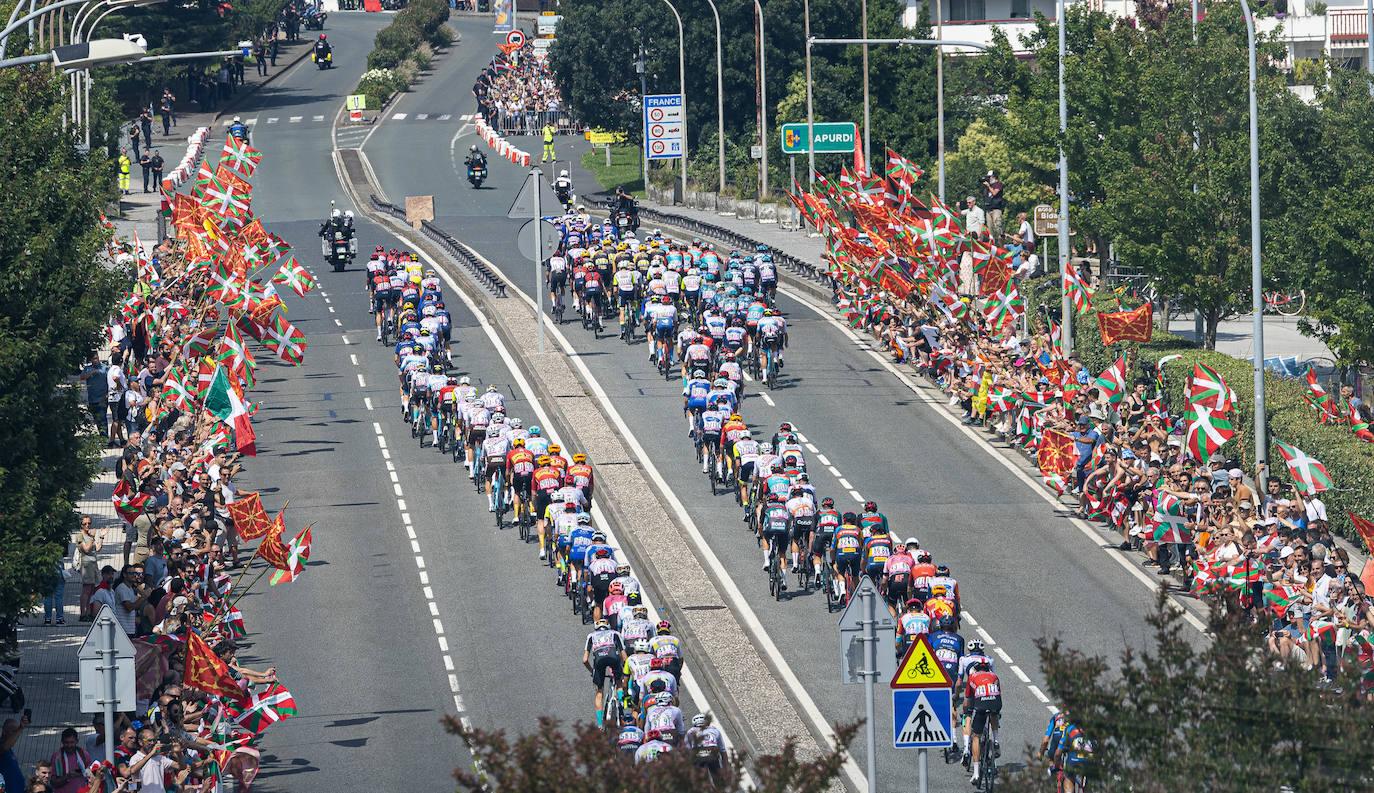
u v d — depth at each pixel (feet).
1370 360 524.52
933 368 652.48
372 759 361.51
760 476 470.39
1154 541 463.01
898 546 423.23
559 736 219.82
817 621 438.81
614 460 565.94
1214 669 226.38
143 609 401.90
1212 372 485.97
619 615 386.73
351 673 411.13
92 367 567.18
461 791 340.59
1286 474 518.78
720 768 305.12
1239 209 595.47
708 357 608.19
